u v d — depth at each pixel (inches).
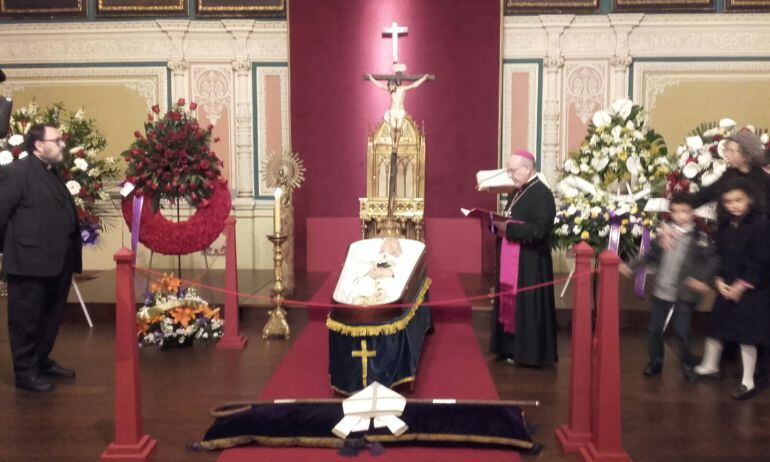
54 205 194.2
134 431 154.1
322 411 161.5
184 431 167.6
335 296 188.1
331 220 331.6
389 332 175.0
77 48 343.3
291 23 327.6
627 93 330.6
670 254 194.5
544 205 206.4
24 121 273.6
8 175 189.6
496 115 327.3
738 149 186.5
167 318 232.4
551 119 332.8
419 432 155.3
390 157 296.5
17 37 343.6
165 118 260.2
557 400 186.9
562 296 277.4
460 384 190.1
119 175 343.3
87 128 289.9
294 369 203.3
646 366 212.1
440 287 270.8
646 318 257.0
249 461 150.3
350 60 329.7
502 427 156.2
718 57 325.1
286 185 284.7
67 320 270.4
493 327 218.1
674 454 155.5
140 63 343.3
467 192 332.5
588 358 156.7
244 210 342.3
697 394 192.4
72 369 214.4
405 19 326.6
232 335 235.3
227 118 343.9
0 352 233.6
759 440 162.9
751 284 179.3
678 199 192.7
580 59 331.9
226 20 337.7
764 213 180.4
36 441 163.3
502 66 327.6
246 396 189.9
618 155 238.8
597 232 239.3
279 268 246.8
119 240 346.9
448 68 327.9
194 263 345.4
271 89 342.6
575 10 327.9
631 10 325.7
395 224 280.2
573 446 156.1
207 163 253.3
